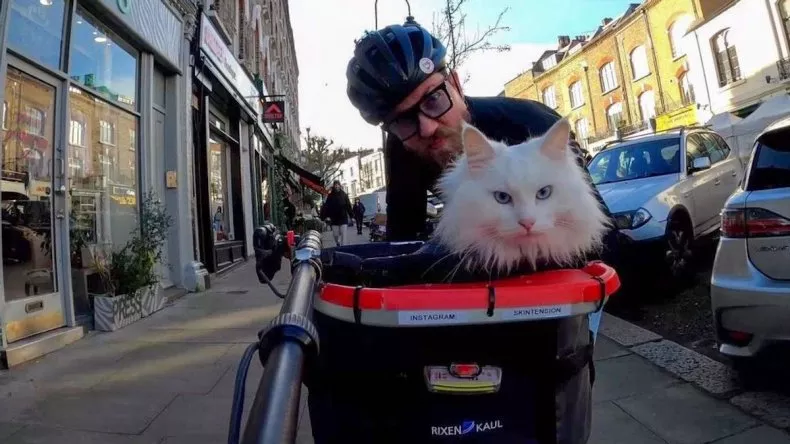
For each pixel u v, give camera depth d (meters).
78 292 5.06
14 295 4.15
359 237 22.44
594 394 3.26
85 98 5.46
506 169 1.03
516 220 1.02
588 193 1.18
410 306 1.00
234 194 12.23
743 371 3.33
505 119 1.53
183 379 3.68
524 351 1.08
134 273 5.59
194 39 8.25
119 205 6.14
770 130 3.27
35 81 4.53
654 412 2.97
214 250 9.05
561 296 1.02
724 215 3.19
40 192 4.52
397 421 1.09
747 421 2.78
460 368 1.06
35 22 4.52
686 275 5.96
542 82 40.31
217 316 5.70
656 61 29.44
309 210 30.11
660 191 5.81
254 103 13.47
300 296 1.04
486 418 1.08
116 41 6.15
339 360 1.13
